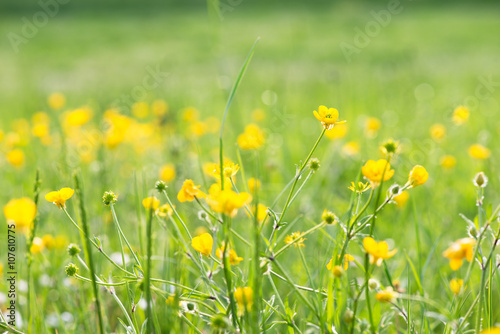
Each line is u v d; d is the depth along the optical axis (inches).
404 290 63.2
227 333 57.2
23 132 139.3
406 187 57.4
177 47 512.4
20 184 113.0
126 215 88.9
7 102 245.9
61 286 68.4
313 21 618.8
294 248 70.7
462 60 358.9
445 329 58.5
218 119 175.0
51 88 290.5
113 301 66.9
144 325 58.0
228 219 55.5
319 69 304.2
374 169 57.3
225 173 58.9
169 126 133.9
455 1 896.9
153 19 845.2
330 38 472.7
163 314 56.6
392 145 57.1
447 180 110.3
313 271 67.6
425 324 59.8
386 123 159.8
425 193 91.0
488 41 475.2
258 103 201.5
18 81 331.0
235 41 486.6
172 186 91.7
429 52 402.9
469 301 65.9
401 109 182.7
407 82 231.6
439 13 788.6
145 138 131.3
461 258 58.5
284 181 111.1
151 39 604.7
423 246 76.7
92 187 97.9
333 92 219.8
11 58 469.7
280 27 599.5
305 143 142.4
